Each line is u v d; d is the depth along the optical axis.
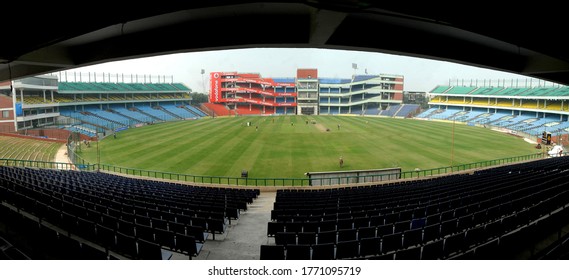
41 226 10.51
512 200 15.64
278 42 13.38
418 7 10.41
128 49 14.83
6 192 16.23
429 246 9.70
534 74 19.67
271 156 45.44
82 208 13.51
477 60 16.00
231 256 12.30
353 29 13.55
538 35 12.57
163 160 42.91
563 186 18.12
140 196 19.12
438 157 45.81
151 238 11.53
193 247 10.84
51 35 12.64
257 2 10.38
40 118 74.44
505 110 111.56
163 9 10.92
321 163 41.31
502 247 9.69
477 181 24.22
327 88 163.50
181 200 18.52
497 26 11.72
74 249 9.26
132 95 120.69
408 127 88.56
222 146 53.66
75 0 10.61
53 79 80.88
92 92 99.25
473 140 63.91
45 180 24.23
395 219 14.05
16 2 10.47
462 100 128.50
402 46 14.29
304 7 11.42
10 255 8.08
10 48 13.87
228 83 155.88
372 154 47.53
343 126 88.62
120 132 76.62
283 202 18.28
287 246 9.77
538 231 11.02
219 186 28.38
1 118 65.19
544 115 93.62
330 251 9.97
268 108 157.75
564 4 10.49
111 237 10.73
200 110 142.88
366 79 161.88
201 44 13.70
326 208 15.77
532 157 47.38
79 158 44.03
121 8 11.06
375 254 10.64
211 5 10.67
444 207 15.74
